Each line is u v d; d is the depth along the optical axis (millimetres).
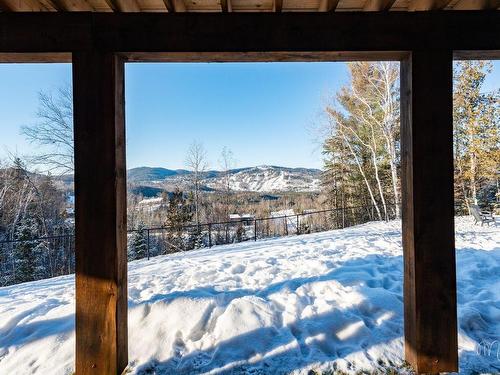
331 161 24875
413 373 2209
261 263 5367
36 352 2580
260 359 2418
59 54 2203
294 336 2709
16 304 3844
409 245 2270
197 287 3928
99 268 2145
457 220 11609
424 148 2189
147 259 7172
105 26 2148
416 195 2189
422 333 2172
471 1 2170
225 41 2164
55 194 19219
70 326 2920
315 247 6844
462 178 16047
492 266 4562
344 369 2289
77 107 2156
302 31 2170
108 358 2123
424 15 2166
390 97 14336
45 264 17453
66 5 2145
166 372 2305
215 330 2787
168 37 2154
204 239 20719
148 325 2855
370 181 21578
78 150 2156
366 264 4922
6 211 18016
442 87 2182
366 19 2170
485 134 14438
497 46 2152
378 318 2986
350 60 2408
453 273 2170
